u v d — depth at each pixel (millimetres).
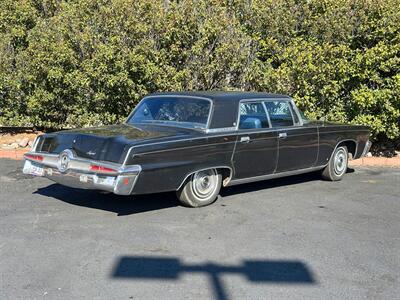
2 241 5184
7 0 12219
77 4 11461
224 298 3969
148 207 6477
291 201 6992
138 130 6426
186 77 10242
